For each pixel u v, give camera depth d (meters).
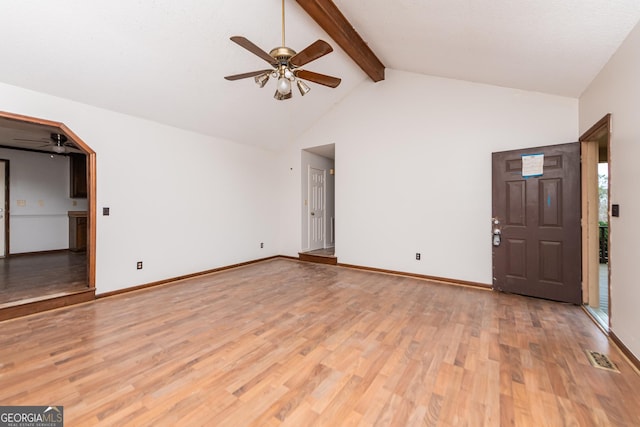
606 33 2.08
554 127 3.40
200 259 4.62
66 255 5.75
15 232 5.71
